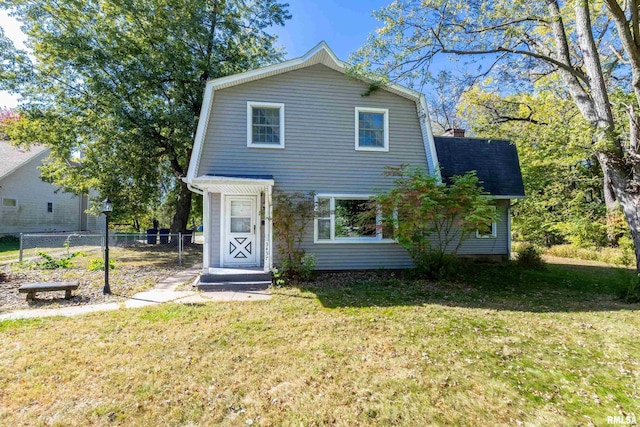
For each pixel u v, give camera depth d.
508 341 4.58
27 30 13.09
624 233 13.91
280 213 8.66
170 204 22.00
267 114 9.49
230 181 8.06
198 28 14.04
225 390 3.27
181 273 9.82
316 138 9.63
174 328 4.96
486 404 3.09
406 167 9.62
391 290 7.63
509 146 12.69
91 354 4.02
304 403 3.07
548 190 17.42
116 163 15.26
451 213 8.84
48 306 6.20
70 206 24.06
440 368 3.76
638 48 6.89
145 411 2.93
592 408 3.04
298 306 6.22
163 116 13.41
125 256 13.68
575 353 4.21
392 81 9.34
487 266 11.23
